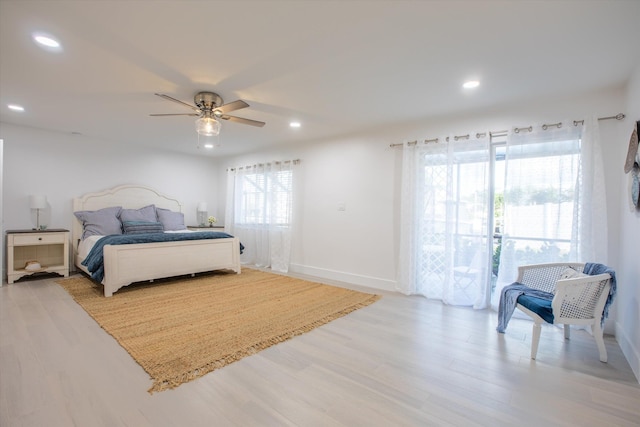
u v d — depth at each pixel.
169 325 2.68
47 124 4.16
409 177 3.90
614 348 2.44
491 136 3.38
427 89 2.84
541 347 2.43
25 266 4.24
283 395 1.72
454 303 3.51
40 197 4.26
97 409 1.56
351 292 3.90
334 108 3.39
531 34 1.95
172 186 5.98
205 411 1.57
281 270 5.24
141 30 1.95
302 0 1.65
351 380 1.88
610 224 2.76
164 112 3.56
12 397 1.63
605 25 1.85
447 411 1.61
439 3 1.66
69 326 2.61
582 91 2.83
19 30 1.94
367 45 2.11
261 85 2.77
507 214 3.20
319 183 4.89
